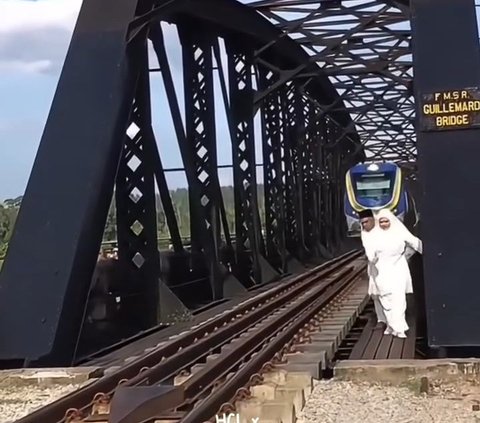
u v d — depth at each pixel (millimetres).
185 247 19562
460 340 10820
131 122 14508
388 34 27688
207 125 19234
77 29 12164
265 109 26859
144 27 12531
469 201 11039
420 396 8758
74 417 7461
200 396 8211
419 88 11367
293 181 30703
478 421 7625
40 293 11016
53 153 11602
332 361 11023
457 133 11188
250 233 22672
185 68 19141
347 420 7664
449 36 11469
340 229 47594
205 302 18344
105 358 11742
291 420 7391
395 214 14289
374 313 16562
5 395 9453
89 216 11281
